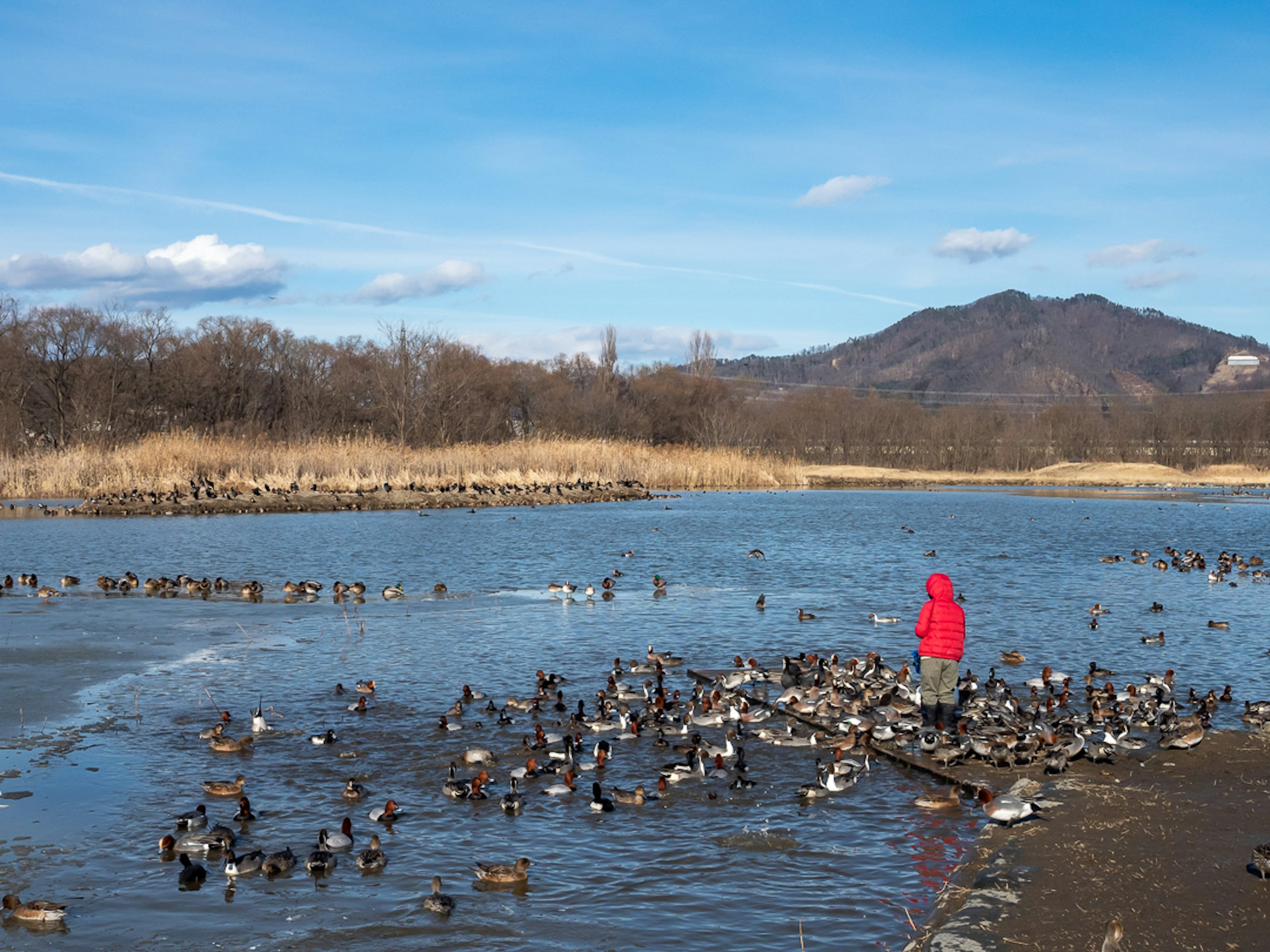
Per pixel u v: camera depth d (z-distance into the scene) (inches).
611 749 761.0
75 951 469.1
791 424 6835.6
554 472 3639.3
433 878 532.4
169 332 5187.0
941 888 526.0
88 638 1143.6
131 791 669.9
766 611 1339.8
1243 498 3875.5
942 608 808.3
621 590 1519.4
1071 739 737.6
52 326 4719.5
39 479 3038.9
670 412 6353.3
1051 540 2287.2
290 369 5521.7
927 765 714.2
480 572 1711.4
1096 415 7431.1
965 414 6830.7
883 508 3198.8
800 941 474.0
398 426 4990.2
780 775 708.7
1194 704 879.1
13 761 725.3
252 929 490.6
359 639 1155.9
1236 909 467.2
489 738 786.8
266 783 689.0
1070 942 439.8
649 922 494.6
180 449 3181.6
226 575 1654.8
